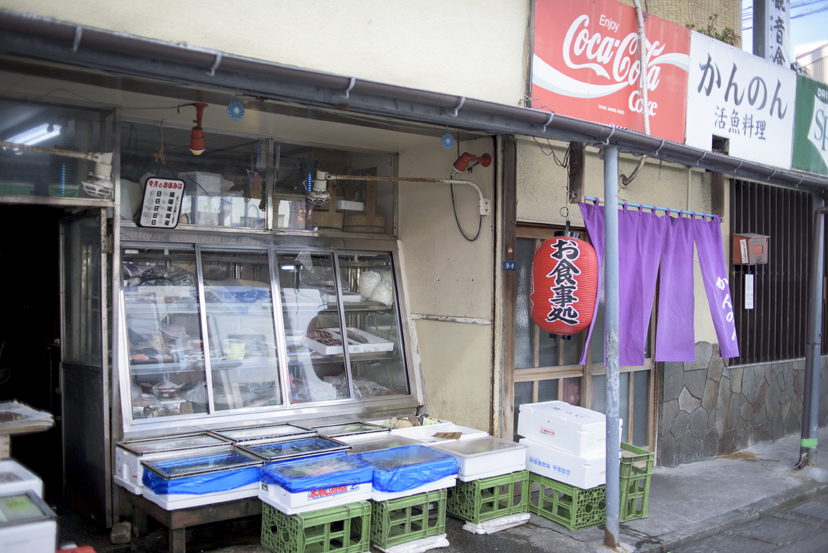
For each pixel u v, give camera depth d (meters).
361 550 4.27
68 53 2.90
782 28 8.35
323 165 6.08
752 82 7.34
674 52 6.43
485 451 4.96
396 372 6.31
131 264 5.03
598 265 5.39
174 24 3.63
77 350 5.04
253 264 5.69
